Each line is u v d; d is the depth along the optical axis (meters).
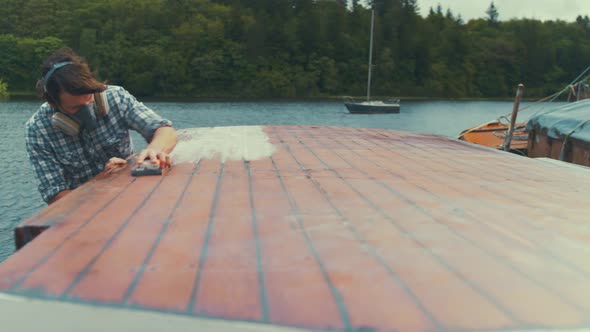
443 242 1.60
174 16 84.56
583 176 3.44
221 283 1.21
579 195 2.61
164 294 1.13
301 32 83.00
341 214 1.93
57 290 1.15
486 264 1.39
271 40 81.38
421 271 1.32
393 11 94.31
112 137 2.97
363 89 83.62
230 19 85.06
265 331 0.98
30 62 71.25
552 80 96.50
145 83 73.88
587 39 108.06
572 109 9.32
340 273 1.29
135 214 1.89
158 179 2.58
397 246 1.54
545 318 1.05
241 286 1.19
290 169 2.98
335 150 4.09
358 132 5.88
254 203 2.08
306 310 1.07
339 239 1.59
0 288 1.15
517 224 1.88
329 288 1.19
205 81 77.88
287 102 66.56
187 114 44.94
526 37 99.44
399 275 1.28
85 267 1.30
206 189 2.35
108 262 1.34
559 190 2.76
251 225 1.74
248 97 76.75
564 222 1.94
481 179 3.00
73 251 1.43
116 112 2.96
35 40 73.56
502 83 92.19
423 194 2.40
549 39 102.19
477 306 1.10
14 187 13.98
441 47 92.69
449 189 2.58
